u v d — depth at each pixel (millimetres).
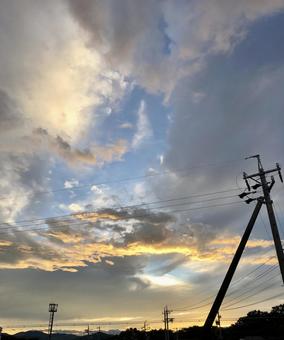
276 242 24609
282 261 23828
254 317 106125
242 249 25000
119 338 134750
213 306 23953
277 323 103562
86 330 120188
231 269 24641
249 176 27688
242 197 27875
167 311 90438
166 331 88562
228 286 24234
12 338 122438
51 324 81500
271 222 25469
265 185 26859
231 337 109250
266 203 26328
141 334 130250
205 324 23766
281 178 27047
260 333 103438
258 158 28406
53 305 83250
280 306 105750
